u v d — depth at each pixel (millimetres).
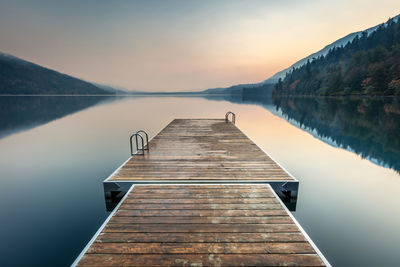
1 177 5578
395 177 5641
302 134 11898
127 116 21500
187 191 3148
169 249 1932
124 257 1831
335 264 2605
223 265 1750
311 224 3467
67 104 41938
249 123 16047
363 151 8453
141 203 2787
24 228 3324
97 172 6031
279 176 3789
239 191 3154
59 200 4301
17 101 49469
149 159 4809
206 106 36938
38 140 10547
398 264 2602
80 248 2854
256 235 2141
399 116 18156
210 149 5691
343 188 5008
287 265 1760
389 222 3523
